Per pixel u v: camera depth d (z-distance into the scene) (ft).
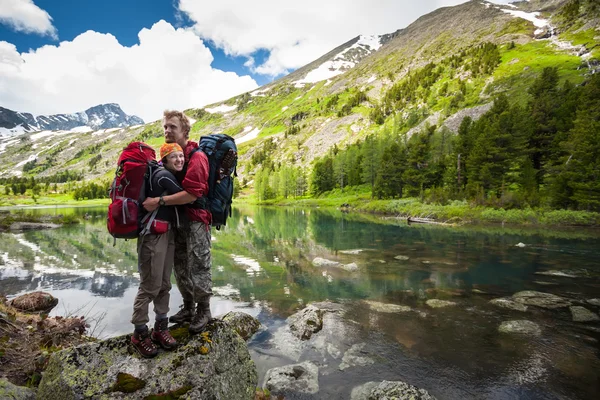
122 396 10.53
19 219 122.01
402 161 217.77
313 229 108.27
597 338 27.07
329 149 490.08
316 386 20.48
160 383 11.12
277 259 59.82
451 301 36.47
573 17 485.56
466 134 193.98
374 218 152.25
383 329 29.12
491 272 49.21
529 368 22.67
